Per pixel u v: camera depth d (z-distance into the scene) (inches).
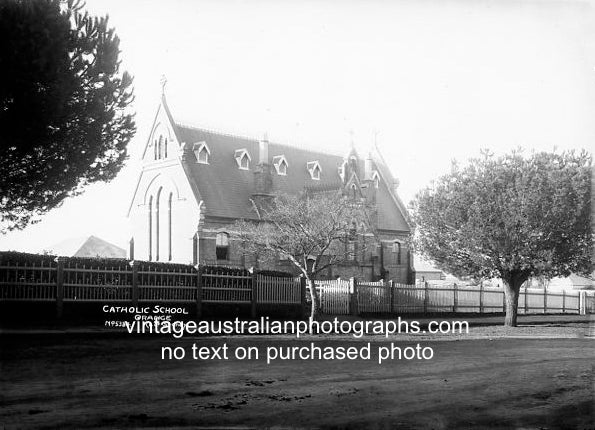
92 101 818.2
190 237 1898.4
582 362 648.4
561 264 1139.9
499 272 1171.3
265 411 400.2
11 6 723.4
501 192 1104.8
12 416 376.5
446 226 1162.6
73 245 2386.8
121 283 884.0
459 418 398.3
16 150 781.3
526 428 381.4
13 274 772.6
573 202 1089.4
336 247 1508.4
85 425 361.1
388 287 1406.3
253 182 2149.4
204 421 374.0
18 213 861.2
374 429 366.9
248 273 1085.8
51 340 685.3
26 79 737.6
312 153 2503.7
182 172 1951.3
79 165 841.5
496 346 806.5
